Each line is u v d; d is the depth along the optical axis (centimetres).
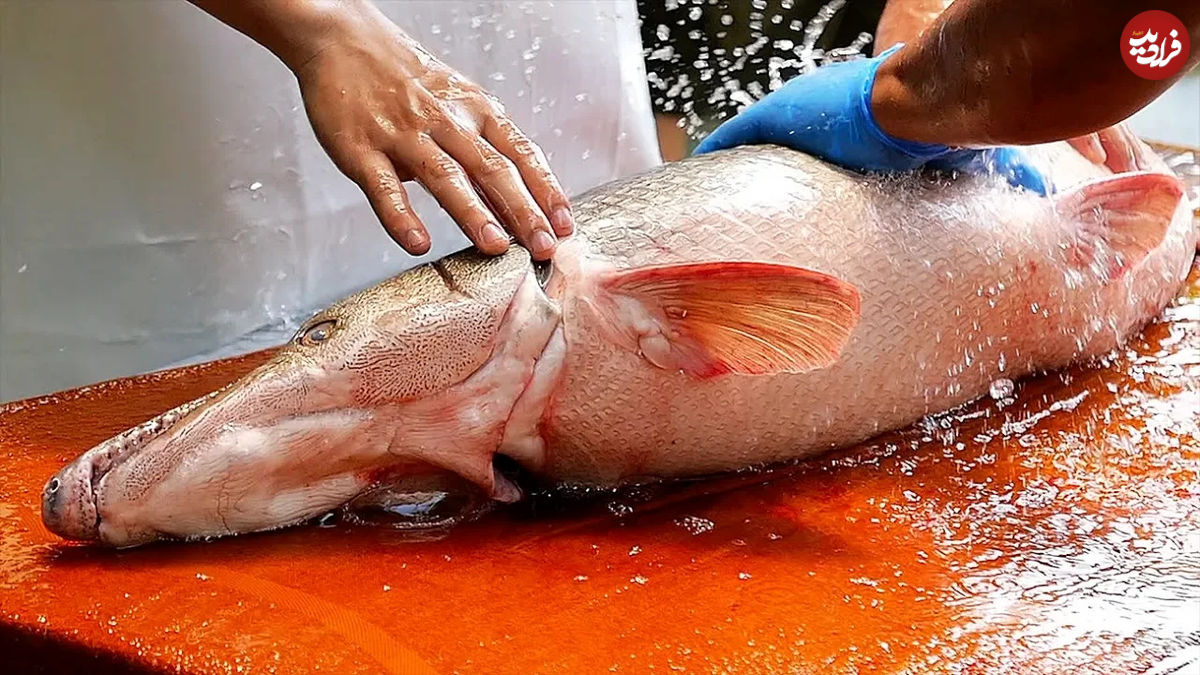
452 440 108
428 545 104
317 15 119
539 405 111
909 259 122
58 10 167
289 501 106
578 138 213
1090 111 102
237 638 89
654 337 112
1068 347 136
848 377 119
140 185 176
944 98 112
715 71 201
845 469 119
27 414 131
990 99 107
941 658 87
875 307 121
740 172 122
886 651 88
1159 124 236
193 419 103
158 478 101
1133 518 107
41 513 105
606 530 108
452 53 194
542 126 207
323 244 191
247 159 180
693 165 124
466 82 118
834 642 89
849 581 98
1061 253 132
